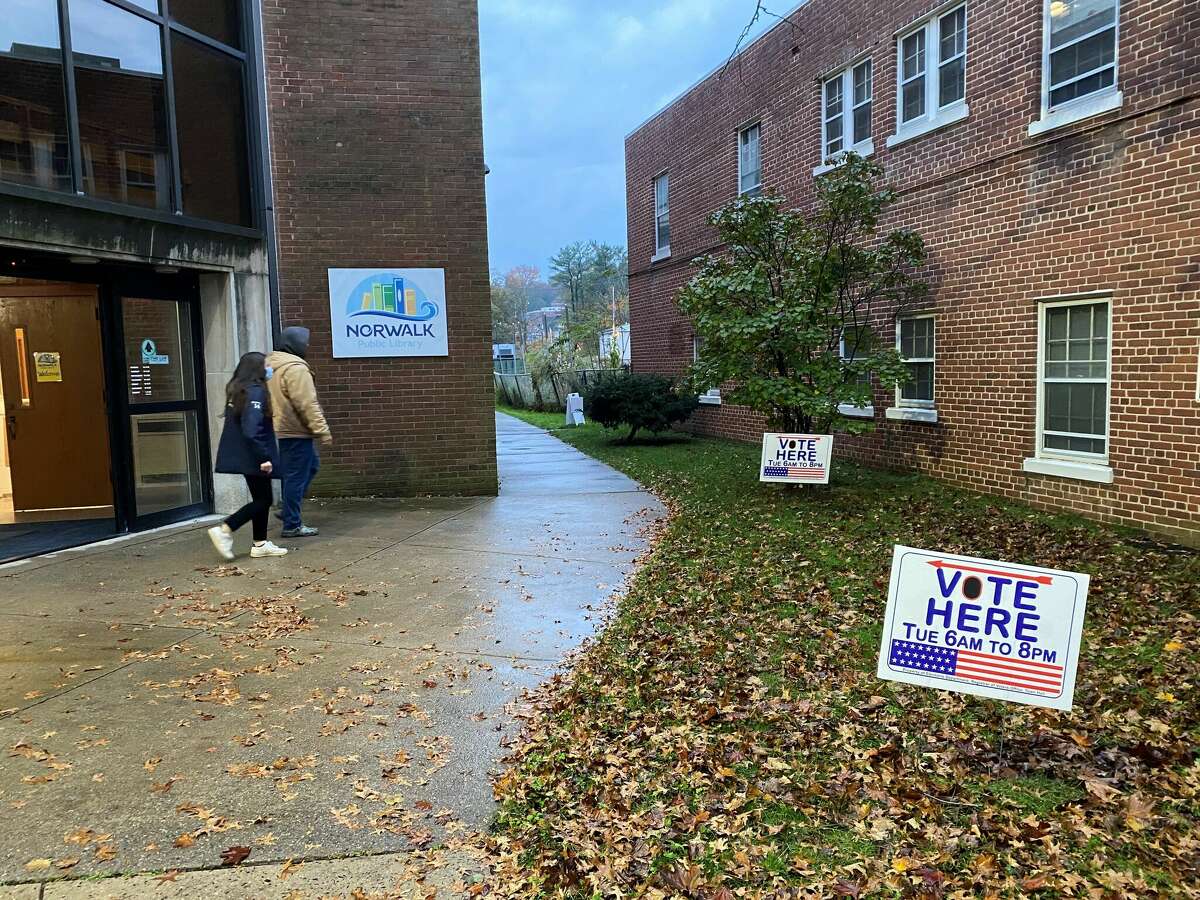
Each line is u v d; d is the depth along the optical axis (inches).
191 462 344.5
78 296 335.9
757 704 169.6
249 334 354.6
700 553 298.0
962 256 407.2
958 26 409.4
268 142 377.7
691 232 706.8
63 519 334.0
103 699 165.9
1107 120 323.3
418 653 195.3
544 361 1658.5
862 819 128.4
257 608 225.9
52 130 266.4
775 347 391.5
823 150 529.0
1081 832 123.5
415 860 117.0
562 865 116.0
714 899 109.0
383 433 405.1
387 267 396.5
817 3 521.0
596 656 195.2
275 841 120.1
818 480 392.5
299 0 378.9
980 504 376.8
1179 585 247.9
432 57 394.0
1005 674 136.1
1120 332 323.3
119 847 117.4
